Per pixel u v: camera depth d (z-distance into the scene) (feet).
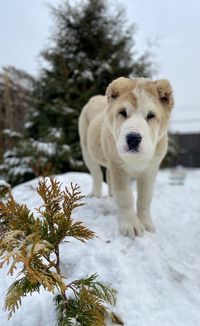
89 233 1.69
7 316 1.72
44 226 1.65
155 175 2.76
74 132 6.77
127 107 2.31
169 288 2.05
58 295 1.72
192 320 1.80
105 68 7.28
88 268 2.06
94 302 1.61
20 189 3.46
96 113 3.25
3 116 8.68
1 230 1.88
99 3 7.68
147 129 2.23
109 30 7.73
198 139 18.38
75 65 7.41
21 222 1.62
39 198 2.93
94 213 2.79
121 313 1.79
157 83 2.45
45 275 1.48
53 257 2.13
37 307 1.76
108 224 2.63
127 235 2.49
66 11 7.66
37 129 7.38
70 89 6.96
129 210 2.63
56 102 6.95
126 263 2.14
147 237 2.55
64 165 6.21
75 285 1.72
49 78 7.15
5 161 5.59
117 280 1.99
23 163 5.47
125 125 2.22
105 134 2.70
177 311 1.86
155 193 4.74
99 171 3.45
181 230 3.15
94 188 3.47
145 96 2.35
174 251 2.58
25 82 9.10
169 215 3.59
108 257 2.15
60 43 7.61
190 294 2.05
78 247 2.24
